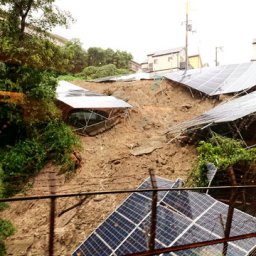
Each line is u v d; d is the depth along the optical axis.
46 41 18.20
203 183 12.66
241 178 13.16
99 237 9.82
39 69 18.19
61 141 17.58
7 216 13.92
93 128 21.36
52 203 5.09
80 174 16.17
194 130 17.80
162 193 10.91
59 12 18.77
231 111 16.94
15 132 18.39
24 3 18.00
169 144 18.50
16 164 16.25
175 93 27.58
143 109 24.83
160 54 49.22
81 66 44.78
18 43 17.42
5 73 17.33
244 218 8.79
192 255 8.01
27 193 15.10
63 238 12.33
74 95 22.91
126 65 48.41
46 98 18.17
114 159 17.25
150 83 29.38
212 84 26.03
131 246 8.70
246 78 24.86
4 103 17.19
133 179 15.45
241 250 7.83
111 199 14.05
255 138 16.52
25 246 12.14
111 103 21.48
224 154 13.80
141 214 9.96
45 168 16.78
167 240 8.62
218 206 9.55
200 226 8.83
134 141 19.62
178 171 15.76
